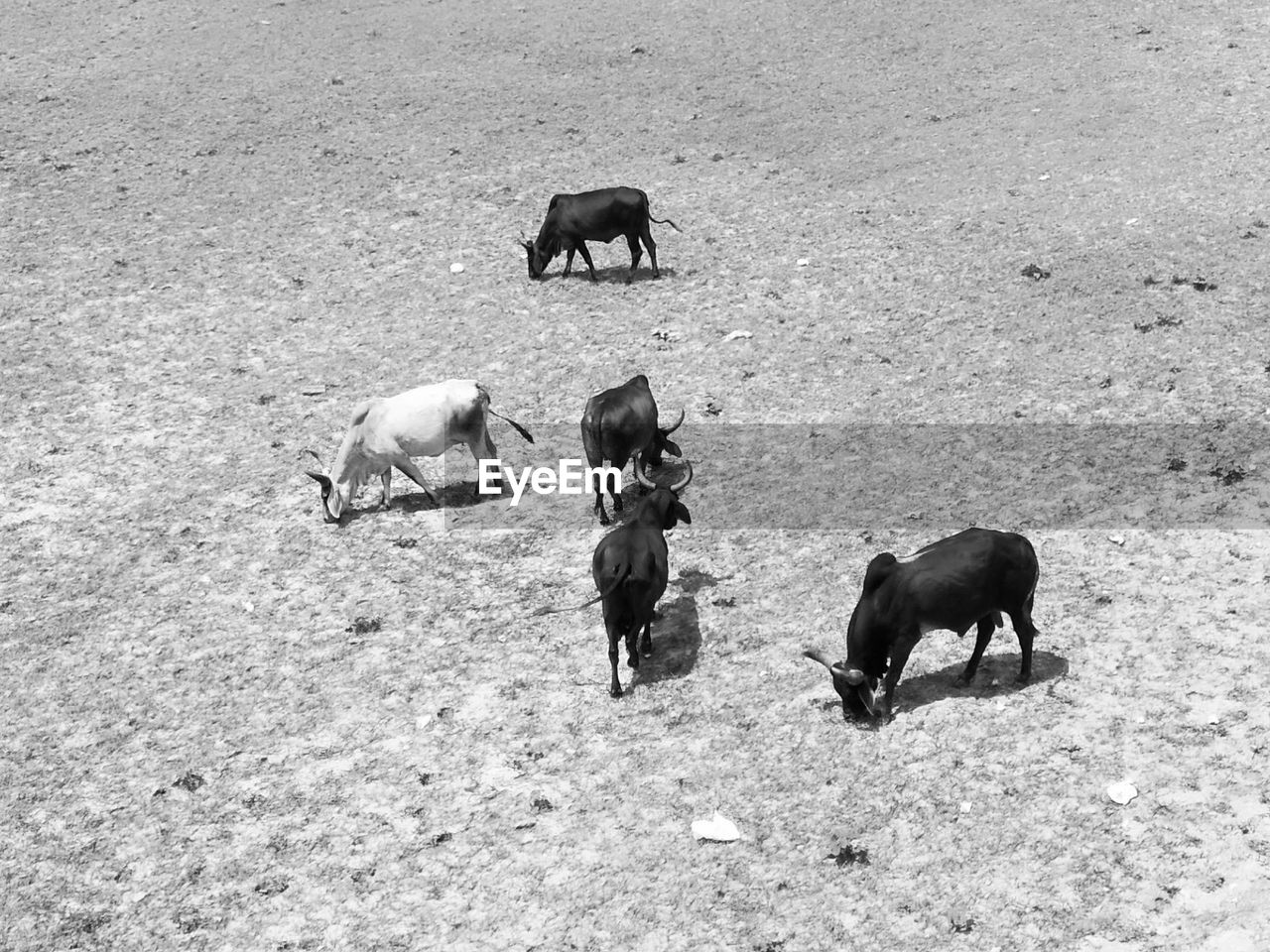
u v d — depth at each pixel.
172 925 11.16
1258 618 13.32
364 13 40.69
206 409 20.38
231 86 34.69
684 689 13.53
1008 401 18.53
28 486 18.52
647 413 16.14
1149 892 10.20
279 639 15.03
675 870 11.13
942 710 12.60
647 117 31.83
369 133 31.52
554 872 11.30
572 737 13.01
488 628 14.93
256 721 13.69
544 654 14.40
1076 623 13.69
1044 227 24.28
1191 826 10.77
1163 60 32.41
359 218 27.17
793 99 32.38
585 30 38.16
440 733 13.25
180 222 27.16
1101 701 12.41
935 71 33.38
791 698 13.17
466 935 10.70
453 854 11.65
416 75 35.22
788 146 29.70
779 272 23.70
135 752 13.36
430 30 38.84
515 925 10.77
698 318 22.25
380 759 12.96
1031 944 9.90
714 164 29.05
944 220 25.17
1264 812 10.78
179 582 16.23
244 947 10.85
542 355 21.36
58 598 16.03
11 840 12.28
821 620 14.33
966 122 30.08
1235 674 12.52
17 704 14.15
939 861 10.83
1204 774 11.30
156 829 12.30
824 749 12.33
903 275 23.09
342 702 13.88
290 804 12.45
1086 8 36.72
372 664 14.45
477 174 29.11
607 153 29.89
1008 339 20.33
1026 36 35.12
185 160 30.23
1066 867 10.56
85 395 20.92
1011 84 32.00
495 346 21.75
